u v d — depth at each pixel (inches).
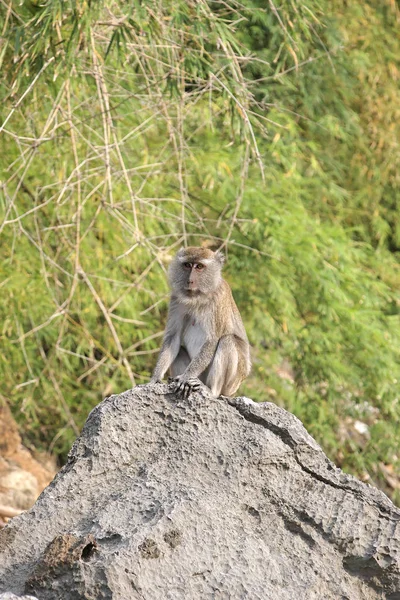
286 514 351.6
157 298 797.2
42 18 540.4
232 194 813.9
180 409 364.2
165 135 797.9
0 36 558.6
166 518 324.2
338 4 956.0
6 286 729.6
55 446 860.0
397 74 1007.6
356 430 928.9
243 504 349.1
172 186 817.5
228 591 323.9
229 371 478.6
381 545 347.6
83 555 310.2
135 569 308.5
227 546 333.1
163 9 589.3
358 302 871.7
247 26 845.2
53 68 579.2
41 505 342.0
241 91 597.0
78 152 714.2
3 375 793.6
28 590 306.5
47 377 829.8
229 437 361.1
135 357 837.2
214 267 480.4
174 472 352.8
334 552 347.9
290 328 826.2
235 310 497.4
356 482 359.9
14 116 682.8
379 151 991.6
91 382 879.1
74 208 717.3
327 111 955.3
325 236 854.5
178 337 486.3
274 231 808.3
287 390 861.2
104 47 653.9
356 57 953.5
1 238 737.6
